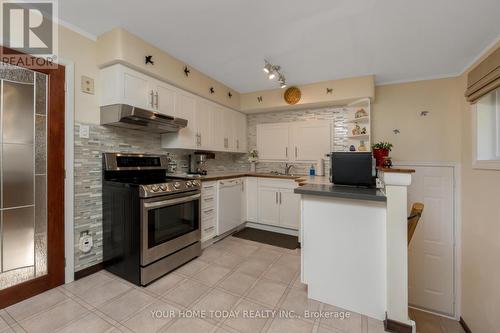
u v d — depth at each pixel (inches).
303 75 123.2
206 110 129.8
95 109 85.9
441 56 100.3
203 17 74.0
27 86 69.4
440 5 67.1
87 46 83.0
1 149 64.9
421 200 125.6
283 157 159.6
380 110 134.3
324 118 149.1
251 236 133.0
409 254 128.6
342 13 71.3
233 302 69.0
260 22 76.5
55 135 74.9
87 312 63.2
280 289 76.3
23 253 68.9
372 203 62.7
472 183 104.5
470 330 104.5
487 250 91.7
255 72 120.9
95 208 86.4
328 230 68.2
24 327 57.2
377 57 101.8
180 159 128.8
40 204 72.1
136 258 77.5
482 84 88.4
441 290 122.6
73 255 79.3
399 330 57.0
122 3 67.2
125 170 93.8
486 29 79.4
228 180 131.3
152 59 91.4
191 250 97.7
